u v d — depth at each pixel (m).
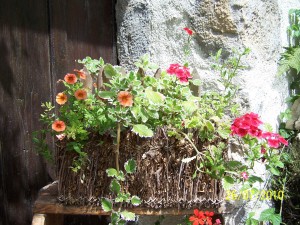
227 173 1.12
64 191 1.09
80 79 1.12
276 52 1.40
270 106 1.36
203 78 1.30
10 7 1.31
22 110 1.33
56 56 1.35
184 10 1.30
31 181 1.35
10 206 1.34
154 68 1.12
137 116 1.03
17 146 1.33
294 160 1.35
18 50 1.32
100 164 1.08
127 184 1.09
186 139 1.08
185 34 1.31
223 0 1.26
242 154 1.25
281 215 1.35
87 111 1.07
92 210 1.11
